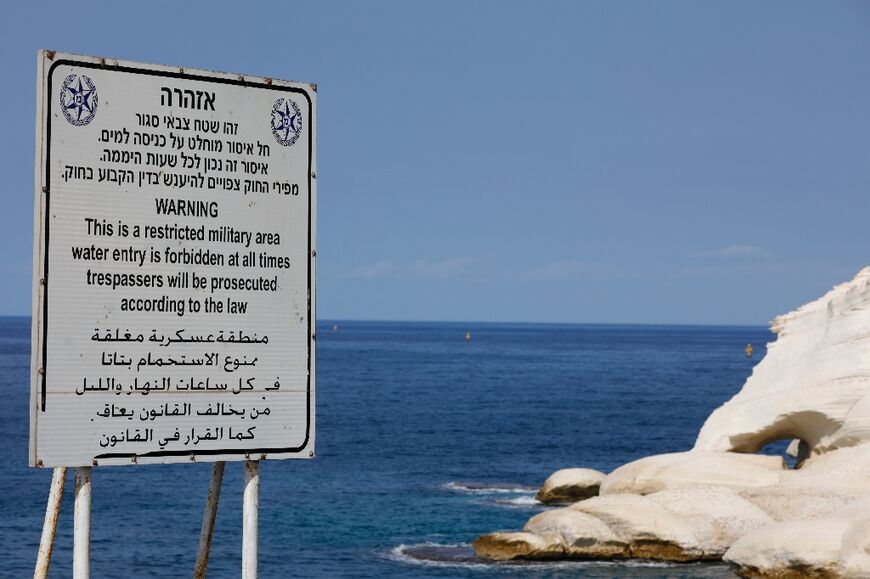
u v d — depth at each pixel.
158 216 12.41
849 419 46.44
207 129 12.65
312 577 38.62
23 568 39.56
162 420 12.38
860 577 29.69
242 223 12.79
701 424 102.62
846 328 48.66
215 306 12.66
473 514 51.91
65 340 11.97
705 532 37.94
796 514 38.88
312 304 13.12
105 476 63.62
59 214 11.97
